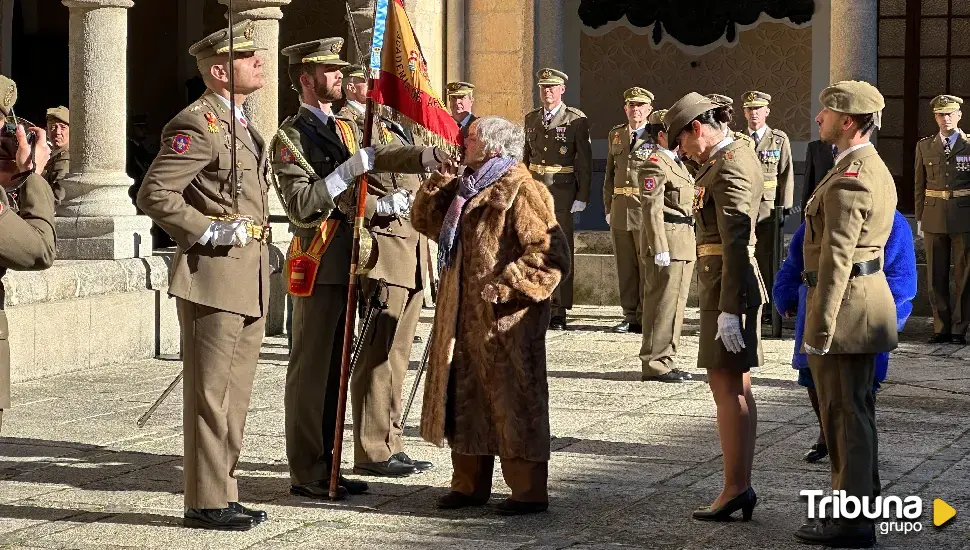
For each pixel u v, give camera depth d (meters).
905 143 19.47
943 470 8.88
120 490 8.34
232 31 7.37
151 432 10.05
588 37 21.22
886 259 7.84
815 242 7.20
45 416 10.56
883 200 7.10
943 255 15.20
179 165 7.31
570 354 14.09
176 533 7.40
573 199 16.12
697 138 7.82
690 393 11.86
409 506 8.00
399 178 8.95
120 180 13.91
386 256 8.64
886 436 9.99
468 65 18.50
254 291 7.57
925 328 16.27
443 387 7.77
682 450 9.51
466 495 7.96
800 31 20.52
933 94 19.41
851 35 17.38
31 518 7.70
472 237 7.78
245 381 7.69
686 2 20.84
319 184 7.84
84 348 12.73
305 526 7.56
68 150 14.53
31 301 12.21
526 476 7.78
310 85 8.20
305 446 8.26
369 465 8.76
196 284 7.41
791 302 8.51
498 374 7.69
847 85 7.12
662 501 8.10
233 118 7.41
